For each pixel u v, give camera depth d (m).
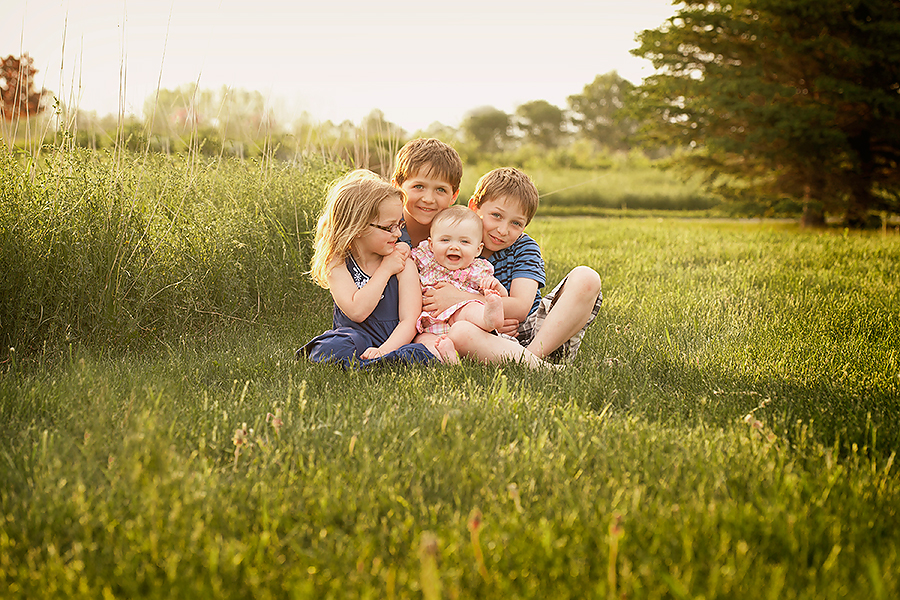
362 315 2.82
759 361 2.83
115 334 3.00
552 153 36.28
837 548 1.27
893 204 14.26
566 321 2.88
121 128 3.52
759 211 15.27
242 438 1.74
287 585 1.18
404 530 1.36
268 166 4.64
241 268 3.62
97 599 1.17
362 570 1.21
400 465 1.70
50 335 2.86
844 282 5.13
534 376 2.49
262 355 2.89
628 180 28.67
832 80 13.16
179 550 1.27
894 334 3.33
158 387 2.27
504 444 1.85
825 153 13.33
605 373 2.60
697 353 2.96
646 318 3.82
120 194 3.25
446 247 2.90
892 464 1.76
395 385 2.35
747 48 14.27
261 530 1.39
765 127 13.37
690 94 14.72
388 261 2.87
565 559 1.28
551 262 6.30
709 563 1.25
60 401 2.11
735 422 2.04
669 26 14.31
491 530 1.36
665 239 8.96
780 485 1.56
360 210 2.79
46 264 2.89
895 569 1.24
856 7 13.41
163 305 3.25
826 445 1.89
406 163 3.01
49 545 1.30
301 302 3.96
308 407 2.11
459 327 2.75
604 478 1.61
